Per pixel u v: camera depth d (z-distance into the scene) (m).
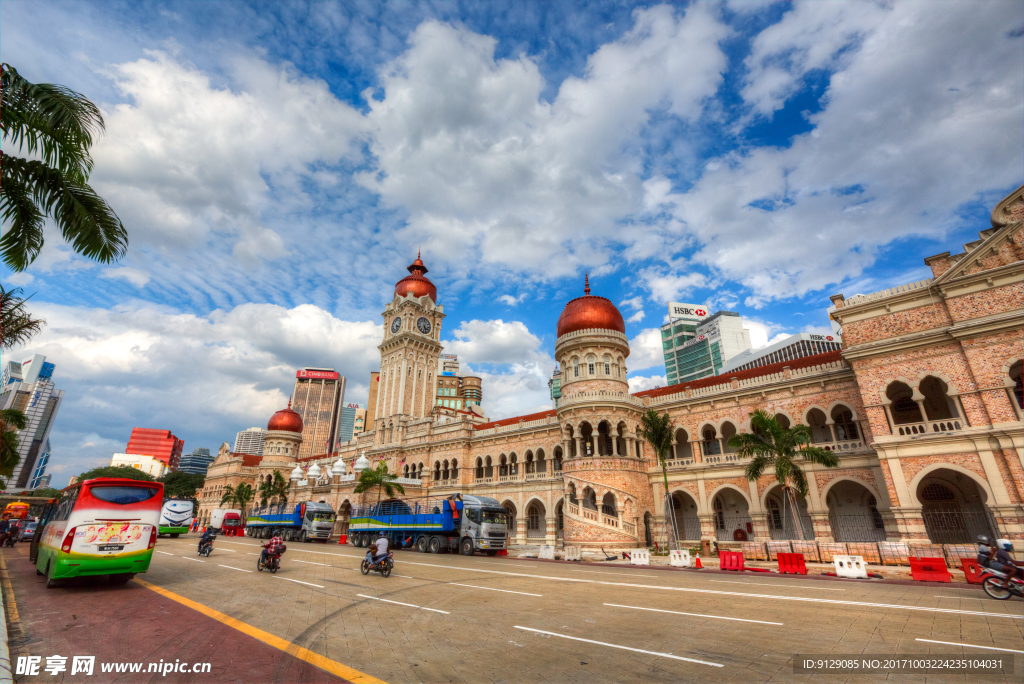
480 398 142.50
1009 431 24.78
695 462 40.62
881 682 7.63
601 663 8.66
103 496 17.20
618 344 44.75
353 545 45.62
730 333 161.00
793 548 28.08
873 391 29.80
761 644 9.86
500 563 28.89
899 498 27.62
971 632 10.73
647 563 29.20
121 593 16.11
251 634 10.72
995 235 26.70
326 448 181.88
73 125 13.09
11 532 36.91
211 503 94.81
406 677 7.95
